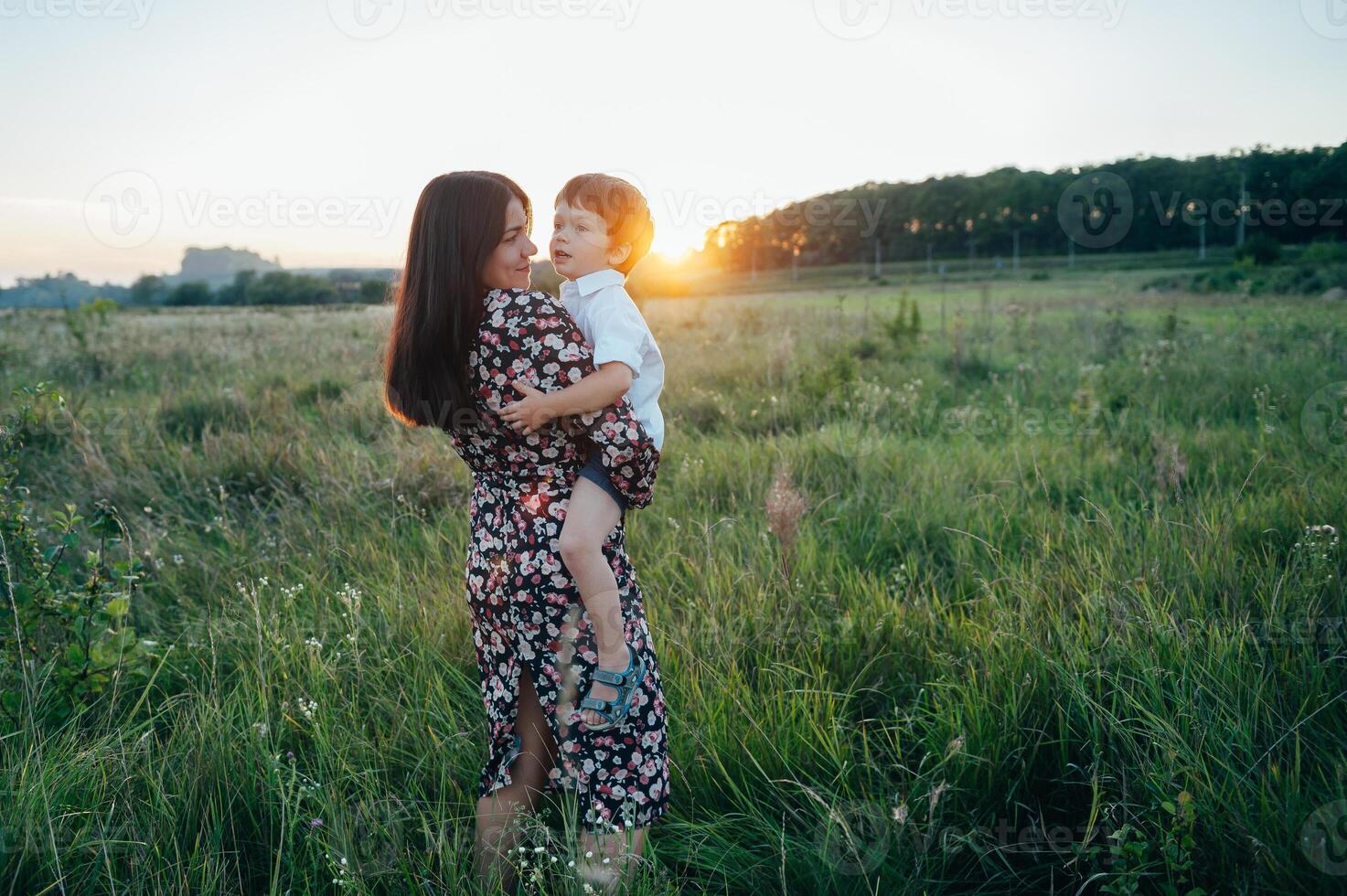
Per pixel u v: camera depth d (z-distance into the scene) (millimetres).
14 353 9836
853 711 2572
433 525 4172
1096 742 2090
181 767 2195
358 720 2490
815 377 7277
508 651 1975
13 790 1964
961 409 6484
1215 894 1749
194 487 4852
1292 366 7152
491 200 1811
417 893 1843
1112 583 2920
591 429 1763
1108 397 6336
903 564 3412
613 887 1817
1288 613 2629
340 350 10742
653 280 16328
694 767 2271
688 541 3654
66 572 2711
